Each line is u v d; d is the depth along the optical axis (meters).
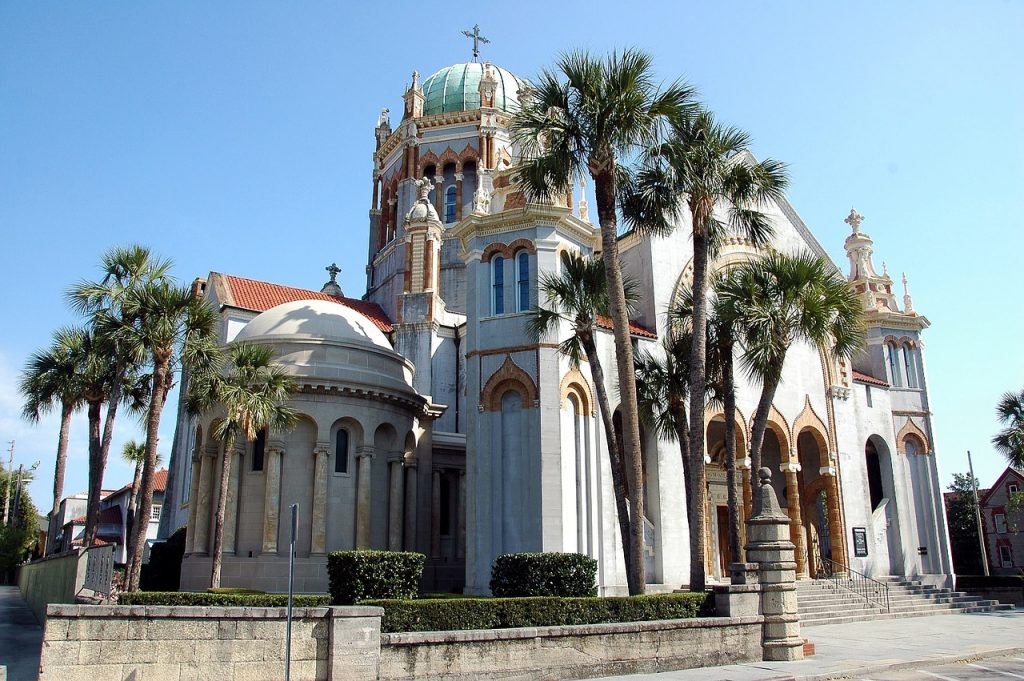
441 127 58.62
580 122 24.53
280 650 15.53
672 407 29.64
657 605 20.91
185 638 14.99
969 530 68.50
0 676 16.16
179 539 39.16
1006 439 46.78
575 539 30.41
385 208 60.66
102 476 33.94
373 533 32.97
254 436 28.64
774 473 43.94
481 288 32.84
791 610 21.78
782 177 27.09
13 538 67.56
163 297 28.34
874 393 45.31
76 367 38.22
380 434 34.25
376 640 15.95
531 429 30.52
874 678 18.66
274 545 30.45
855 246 50.03
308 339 33.41
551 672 17.75
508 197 33.91
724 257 39.78
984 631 29.02
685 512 34.34
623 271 38.47
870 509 42.38
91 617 14.47
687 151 24.75
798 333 27.61
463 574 38.09
